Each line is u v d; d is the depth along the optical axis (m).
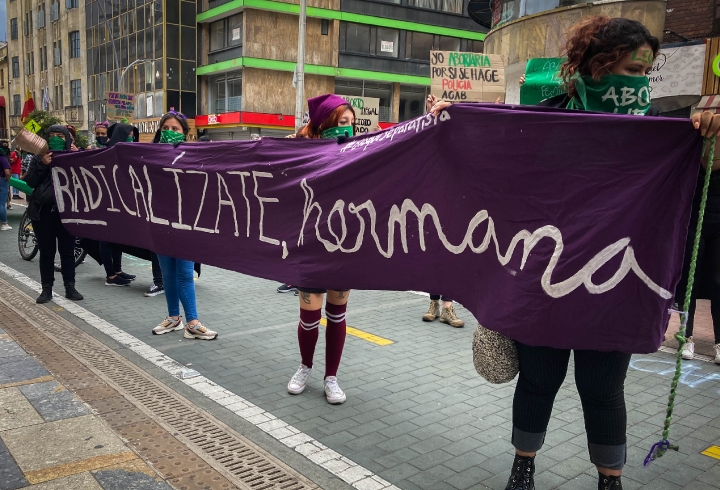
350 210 3.20
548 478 2.88
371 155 3.07
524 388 2.51
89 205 5.68
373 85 33.75
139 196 5.01
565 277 2.17
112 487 2.69
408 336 5.42
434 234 2.78
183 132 5.33
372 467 2.97
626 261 2.11
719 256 4.39
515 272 2.30
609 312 2.14
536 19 10.55
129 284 7.54
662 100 9.46
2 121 59.12
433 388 4.10
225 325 5.72
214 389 4.02
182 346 5.00
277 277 3.77
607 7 9.74
